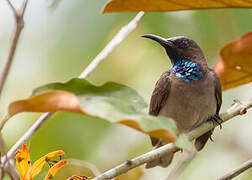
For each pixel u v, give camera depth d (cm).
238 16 1232
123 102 402
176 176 781
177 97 961
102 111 378
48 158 522
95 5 1200
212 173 1205
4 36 1259
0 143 412
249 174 1148
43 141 1102
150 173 1167
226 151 1245
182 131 1003
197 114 960
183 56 983
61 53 1227
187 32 1257
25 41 1248
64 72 1216
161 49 1300
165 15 1262
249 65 654
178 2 552
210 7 565
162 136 387
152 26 1262
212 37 1248
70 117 1133
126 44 1329
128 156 1170
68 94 387
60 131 1119
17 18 384
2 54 1232
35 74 1232
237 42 627
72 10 1206
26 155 512
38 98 392
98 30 1203
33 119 1119
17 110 405
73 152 1116
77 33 1213
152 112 1006
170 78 977
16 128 1110
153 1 538
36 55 1242
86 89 430
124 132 1190
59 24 1221
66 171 593
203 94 948
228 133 1266
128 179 775
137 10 554
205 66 983
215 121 948
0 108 1177
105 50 781
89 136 1136
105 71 1296
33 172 513
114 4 534
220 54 645
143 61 1305
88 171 598
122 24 1204
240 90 1298
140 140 1201
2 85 367
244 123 1270
